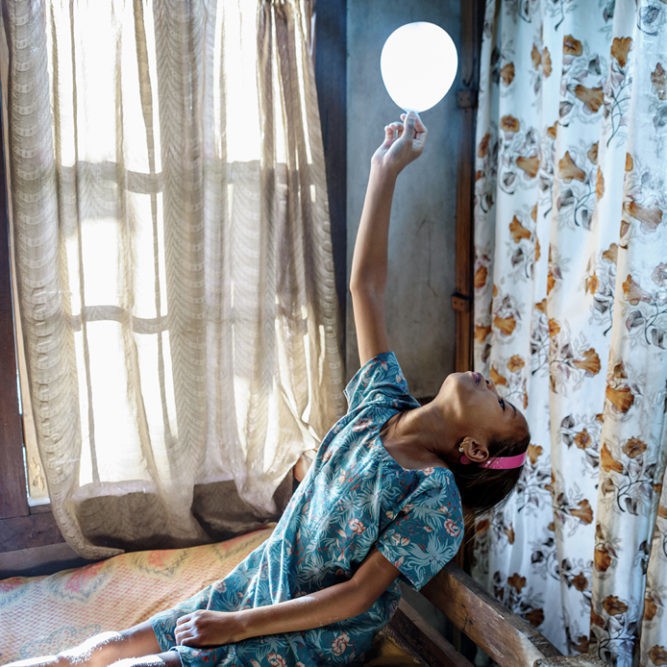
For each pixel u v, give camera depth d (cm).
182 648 147
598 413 214
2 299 204
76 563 228
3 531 217
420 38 182
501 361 247
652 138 182
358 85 238
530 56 230
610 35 205
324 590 149
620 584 200
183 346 212
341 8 229
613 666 205
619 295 189
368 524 150
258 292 219
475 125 252
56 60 189
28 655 182
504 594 258
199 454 220
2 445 212
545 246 226
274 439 232
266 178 215
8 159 198
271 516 237
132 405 213
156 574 209
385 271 183
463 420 162
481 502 174
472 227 257
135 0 193
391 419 170
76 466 209
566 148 208
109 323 208
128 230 204
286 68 213
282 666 150
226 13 204
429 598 180
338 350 232
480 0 245
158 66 197
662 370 190
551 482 233
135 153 201
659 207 185
